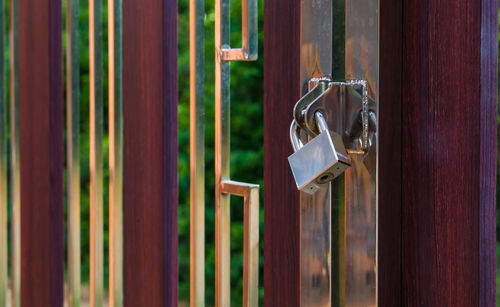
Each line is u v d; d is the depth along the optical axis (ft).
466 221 2.87
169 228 4.32
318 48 3.23
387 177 3.08
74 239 5.10
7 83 8.68
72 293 5.11
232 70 7.25
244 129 7.27
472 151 2.83
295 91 3.43
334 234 3.28
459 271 2.90
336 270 3.28
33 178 5.52
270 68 3.58
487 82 2.80
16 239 5.76
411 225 3.10
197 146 4.07
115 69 4.62
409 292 3.12
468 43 2.83
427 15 2.98
